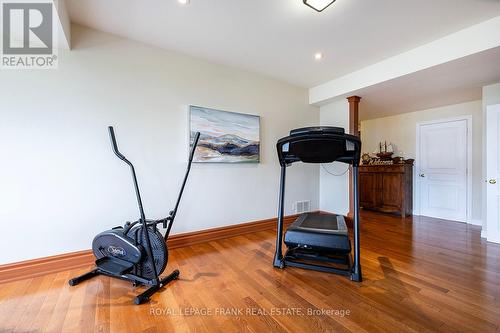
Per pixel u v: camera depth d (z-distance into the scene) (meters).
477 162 3.99
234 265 2.33
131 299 1.74
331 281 2.00
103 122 2.39
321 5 1.95
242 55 2.91
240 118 3.32
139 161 2.60
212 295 1.79
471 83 3.11
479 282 1.96
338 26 2.28
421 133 4.73
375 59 3.00
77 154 2.27
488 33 2.17
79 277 1.98
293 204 4.04
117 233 2.00
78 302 1.69
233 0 1.92
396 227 3.78
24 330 1.41
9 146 2.01
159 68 2.72
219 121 3.12
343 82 3.56
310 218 2.81
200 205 3.04
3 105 2.00
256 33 2.42
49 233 2.15
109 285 1.94
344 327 1.43
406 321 1.49
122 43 2.50
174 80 2.82
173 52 2.81
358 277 1.99
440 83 3.11
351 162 2.16
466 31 2.30
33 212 2.09
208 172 3.09
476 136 4.01
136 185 1.96
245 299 1.74
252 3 1.96
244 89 3.39
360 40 2.54
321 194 4.37
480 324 1.45
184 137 2.89
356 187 2.11
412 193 4.83
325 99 3.88
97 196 2.37
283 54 2.87
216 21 2.21
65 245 2.22
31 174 2.08
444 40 2.46
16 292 1.82
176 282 1.99
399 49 2.74
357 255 2.05
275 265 2.28
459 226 3.84
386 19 2.16
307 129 1.92
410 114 4.90
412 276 2.07
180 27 2.32
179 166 2.86
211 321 1.50
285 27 2.30
